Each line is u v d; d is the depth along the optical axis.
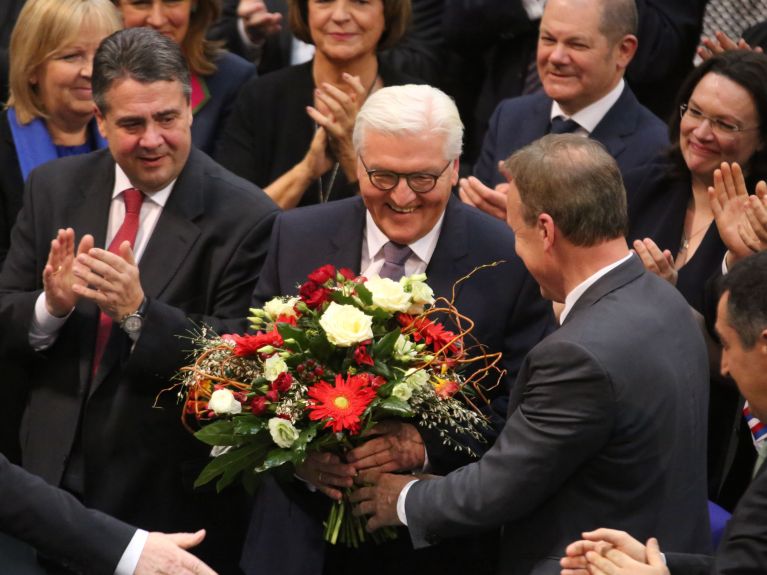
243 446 8.01
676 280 9.52
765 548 6.70
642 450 7.25
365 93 11.85
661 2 12.84
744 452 9.27
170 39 9.20
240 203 9.48
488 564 8.73
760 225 9.04
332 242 8.84
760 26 12.42
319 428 7.77
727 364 7.19
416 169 8.12
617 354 7.19
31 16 10.98
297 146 11.94
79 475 9.32
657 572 6.91
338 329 7.59
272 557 8.62
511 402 7.69
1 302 9.33
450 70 14.19
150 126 8.98
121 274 8.71
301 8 12.17
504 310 8.62
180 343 8.94
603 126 11.13
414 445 8.18
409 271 8.70
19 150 11.13
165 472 9.29
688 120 9.86
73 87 11.02
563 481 7.34
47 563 9.23
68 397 9.30
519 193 7.58
